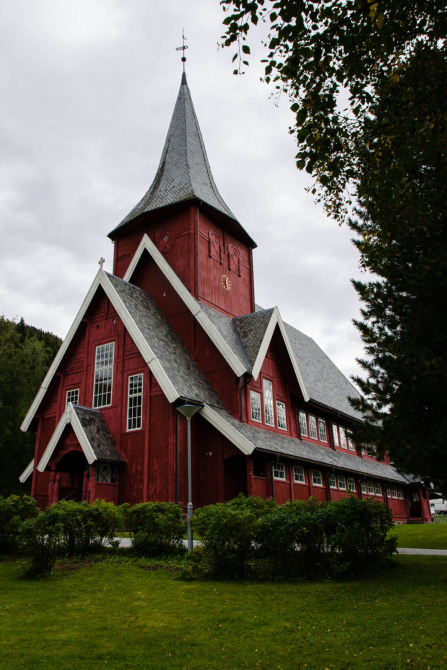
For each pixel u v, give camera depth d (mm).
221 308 31125
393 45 9031
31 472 29156
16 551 15391
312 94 9445
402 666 6617
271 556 12398
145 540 15031
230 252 33312
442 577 11484
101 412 25562
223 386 26203
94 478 22438
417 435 11508
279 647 7523
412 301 13297
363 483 36625
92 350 27359
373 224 15148
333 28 8703
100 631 8500
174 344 27062
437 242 12594
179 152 35594
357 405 14570
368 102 10094
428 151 9719
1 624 8906
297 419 31547
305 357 42688
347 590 10664
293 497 26859
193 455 23922
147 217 32094
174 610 9656
